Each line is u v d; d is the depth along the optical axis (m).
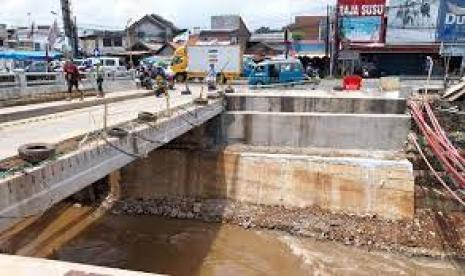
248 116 22.95
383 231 18.64
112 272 3.37
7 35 58.03
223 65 37.22
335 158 20.50
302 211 20.30
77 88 23.73
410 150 21.17
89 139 11.09
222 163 21.70
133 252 17.53
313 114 22.39
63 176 9.22
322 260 17.02
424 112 21.88
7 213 7.64
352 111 22.92
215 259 17.11
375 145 21.91
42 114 17.06
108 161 11.02
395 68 42.69
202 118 19.64
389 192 19.55
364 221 19.36
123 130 11.92
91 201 22.36
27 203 8.16
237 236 18.98
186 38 60.50
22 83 21.03
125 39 62.50
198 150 22.11
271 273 16.16
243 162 21.36
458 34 38.75
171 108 18.11
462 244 17.84
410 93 23.70
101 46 65.00
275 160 20.89
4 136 12.17
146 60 49.78
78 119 15.41
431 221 19.08
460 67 39.84
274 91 27.56
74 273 3.35
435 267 16.64
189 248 17.97
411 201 19.28
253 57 47.31
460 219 19.14
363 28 41.09
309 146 22.52
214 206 21.23
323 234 18.78
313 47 48.72
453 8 38.53
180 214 21.03
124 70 34.41
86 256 17.03
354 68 42.59
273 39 59.41
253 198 21.27
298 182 20.61
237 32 56.25
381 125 21.69
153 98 24.09
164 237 18.94
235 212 20.70
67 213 21.17
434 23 39.25
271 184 20.98
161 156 22.31
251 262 16.91
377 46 41.09
